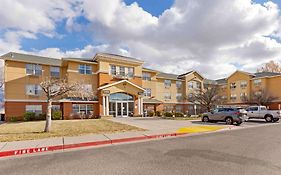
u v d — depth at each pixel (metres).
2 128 16.09
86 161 7.01
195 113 42.50
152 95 40.56
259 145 9.58
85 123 19.44
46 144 9.64
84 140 10.62
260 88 47.25
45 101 30.67
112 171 5.90
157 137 12.37
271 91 46.28
